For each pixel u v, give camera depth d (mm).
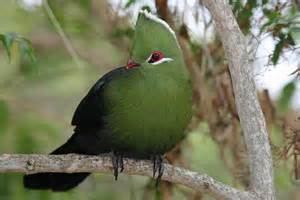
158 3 11992
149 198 12711
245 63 9250
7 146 12883
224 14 9297
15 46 13836
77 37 14336
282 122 11961
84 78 15016
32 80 14359
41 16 14984
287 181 13195
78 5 13500
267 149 9109
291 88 11930
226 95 12047
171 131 9867
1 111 12758
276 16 10914
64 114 14742
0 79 14203
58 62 14844
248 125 9148
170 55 9766
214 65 12148
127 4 12094
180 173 9375
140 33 9797
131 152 10023
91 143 10250
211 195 9188
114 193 14516
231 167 12266
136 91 9758
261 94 11945
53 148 13344
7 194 12508
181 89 9789
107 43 14070
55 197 12586
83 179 10719
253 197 9016
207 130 13125
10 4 15211
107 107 9969
